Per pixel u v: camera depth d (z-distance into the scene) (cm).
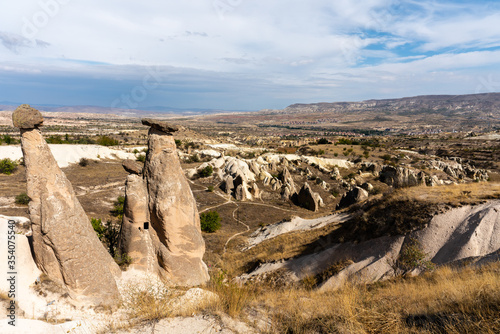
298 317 773
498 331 542
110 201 4253
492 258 1245
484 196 1803
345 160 8562
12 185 4244
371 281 1554
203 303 838
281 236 2881
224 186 6134
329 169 8031
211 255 2678
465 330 574
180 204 1327
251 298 956
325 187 6744
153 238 1340
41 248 940
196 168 7131
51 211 923
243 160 7494
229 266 2441
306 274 1884
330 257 1962
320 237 2338
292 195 6012
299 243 2425
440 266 1451
